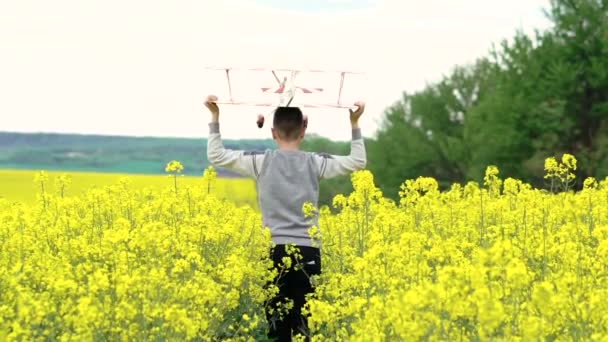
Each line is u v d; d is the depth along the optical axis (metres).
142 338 8.36
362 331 7.91
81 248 11.02
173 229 11.25
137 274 8.76
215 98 9.73
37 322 8.18
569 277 8.34
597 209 12.69
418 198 13.80
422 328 7.11
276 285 9.84
